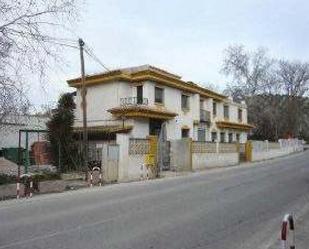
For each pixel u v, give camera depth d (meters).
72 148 30.64
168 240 9.59
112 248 8.78
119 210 13.70
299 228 11.30
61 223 11.45
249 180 24.75
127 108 35.44
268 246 9.30
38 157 33.09
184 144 35.28
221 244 9.38
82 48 27.95
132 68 39.38
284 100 86.38
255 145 53.09
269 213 13.60
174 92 41.38
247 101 79.31
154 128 38.53
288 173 29.95
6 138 37.47
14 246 8.88
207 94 48.56
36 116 33.84
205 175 29.38
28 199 17.44
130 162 27.73
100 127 36.56
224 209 14.15
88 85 39.75
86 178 25.59
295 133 89.62
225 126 53.56
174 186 21.62
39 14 18.05
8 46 17.88
